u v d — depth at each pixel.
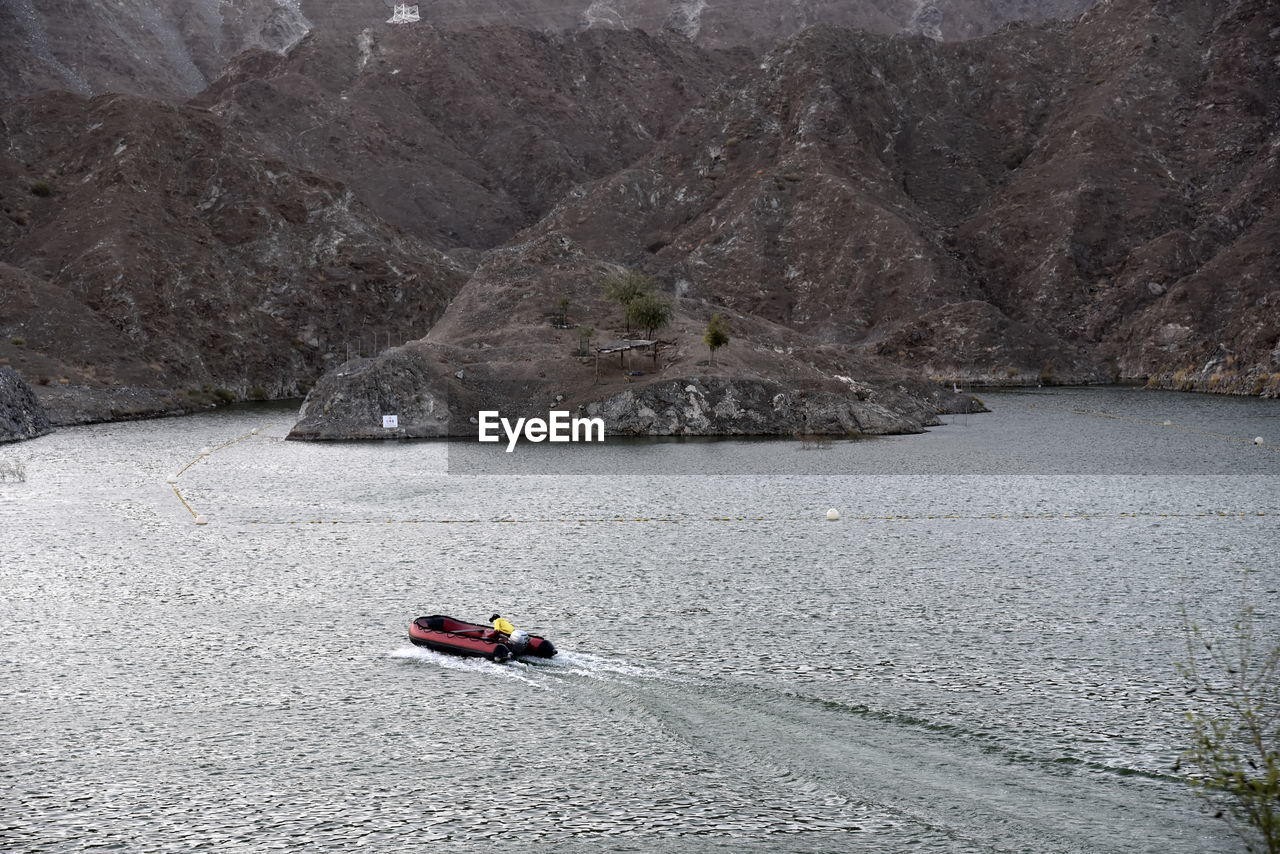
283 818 35.66
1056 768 38.31
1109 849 33.16
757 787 37.50
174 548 78.00
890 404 172.38
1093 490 104.00
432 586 65.38
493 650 49.72
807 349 195.12
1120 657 50.19
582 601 61.34
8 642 53.91
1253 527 84.25
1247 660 49.56
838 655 50.62
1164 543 78.25
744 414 157.12
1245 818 34.69
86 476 116.75
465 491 105.62
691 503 97.25
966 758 39.31
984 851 33.22
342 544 79.44
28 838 34.44
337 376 162.25
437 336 193.50
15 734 42.25
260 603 61.47
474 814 35.91
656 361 170.62
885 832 34.44
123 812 36.09
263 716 43.97
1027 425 171.25
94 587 65.62
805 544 78.50
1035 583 65.50
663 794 37.12
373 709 44.56
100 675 48.91
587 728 42.44
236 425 182.25
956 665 49.09
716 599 61.53
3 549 77.44
